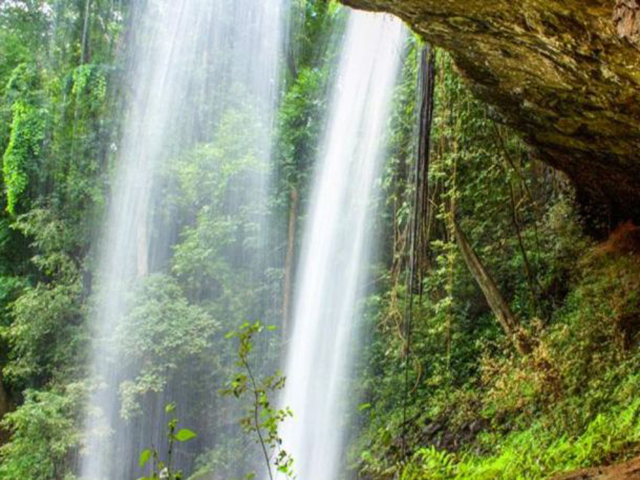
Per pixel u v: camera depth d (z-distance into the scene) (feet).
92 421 48.06
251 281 54.03
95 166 59.82
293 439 47.34
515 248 35.63
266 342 52.65
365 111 48.29
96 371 51.26
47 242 57.72
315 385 47.96
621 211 30.22
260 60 63.57
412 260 25.34
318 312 50.29
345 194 50.29
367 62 48.37
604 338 26.11
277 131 56.70
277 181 56.03
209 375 51.08
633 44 11.25
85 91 61.82
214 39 63.98
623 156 21.18
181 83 62.39
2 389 58.44
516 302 34.40
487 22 14.01
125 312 51.60
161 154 60.13
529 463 18.15
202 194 55.11
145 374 48.14
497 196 34.60
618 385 22.41
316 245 52.47
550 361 24.79
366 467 33.71
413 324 38.52
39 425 46.88
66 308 53.83
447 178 34.60
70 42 65.72
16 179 59.57
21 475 46.16
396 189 41.42
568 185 33.17
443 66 29.53
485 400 29.55
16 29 67.77
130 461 50.78
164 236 58.29
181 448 51.49
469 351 35.91
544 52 14.23
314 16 63.57
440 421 33.37
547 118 19.99
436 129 34.40
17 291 59.47
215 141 57.00
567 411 22.54
